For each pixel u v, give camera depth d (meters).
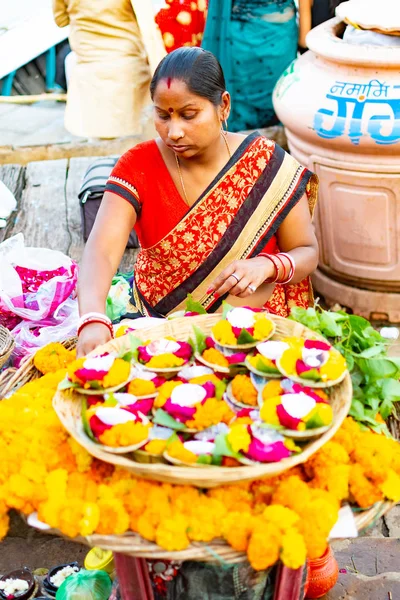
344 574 2.01
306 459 1.30
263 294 2.04
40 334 2.64
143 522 1.27
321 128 3.03
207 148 1.92
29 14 6.21
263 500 1.34
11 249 2.81
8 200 3.82
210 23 4.25
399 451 1.43
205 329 1.65
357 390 1.56
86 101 4.54
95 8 4.31
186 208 2.01
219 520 1.27
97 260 1.95
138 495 1.30
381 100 2.93
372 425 1.52
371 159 2.99
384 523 2.28
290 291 2.14
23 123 5.41
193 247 2.03
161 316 2.14
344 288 3.38
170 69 1.76
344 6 3.21
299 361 1.40
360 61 2.94
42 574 2.09
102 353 1.54
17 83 6.16
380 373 1.56
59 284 2.68
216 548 1.26
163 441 1.29
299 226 2.07
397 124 2.89
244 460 1.25
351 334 1.65
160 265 2.08
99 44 4.41
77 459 1.37
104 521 1.27
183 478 1.21
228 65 4.33
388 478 1.35
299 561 1.21
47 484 1.32
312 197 2.11
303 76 3.19
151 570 1.50
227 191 1.99
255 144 2.00
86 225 3.49
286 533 1.23
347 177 3.07
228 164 1.98
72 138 5.05
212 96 1.80
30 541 2.21
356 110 2.95
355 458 1.40
